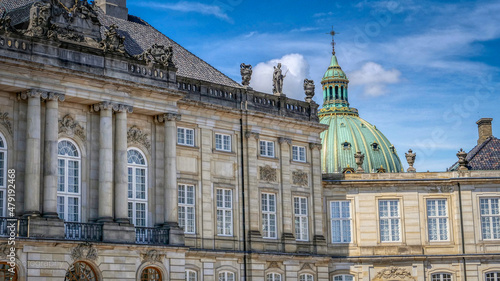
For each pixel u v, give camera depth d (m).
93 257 53.09
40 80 52.31
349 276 75.88
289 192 71.00
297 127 72.75
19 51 51.47
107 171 55.03
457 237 77.12
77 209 54.53
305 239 72.19
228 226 66.31
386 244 76.75
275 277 68.38
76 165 54.94
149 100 58.22
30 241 50.00
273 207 69.81
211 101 66.25
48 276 50.72
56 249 51.31
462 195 77.69
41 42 52.56
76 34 55.75
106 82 55.19
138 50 66.94
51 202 51.81
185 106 63.94
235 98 68.50
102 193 54.84
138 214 58.09
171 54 60.34
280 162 70.88
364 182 77.19
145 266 55.97
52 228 51.28
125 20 70.69
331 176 77.69
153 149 59.47
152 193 58.91
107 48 56.25
